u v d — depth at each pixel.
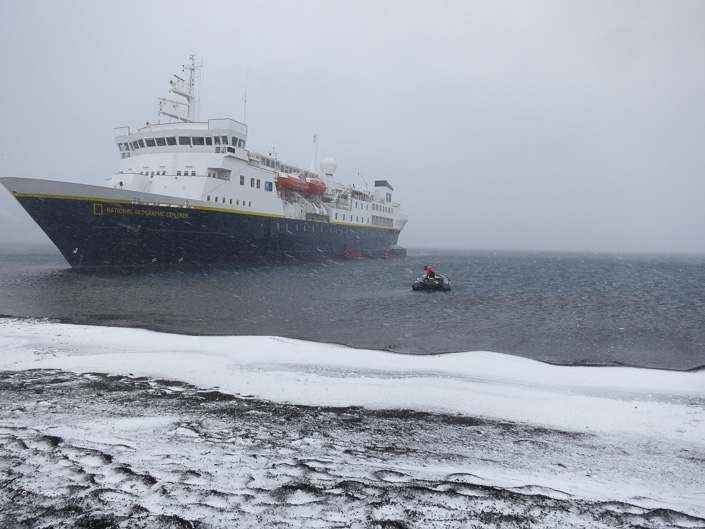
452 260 106.12
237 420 8.95
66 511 5.11
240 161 47.75
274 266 54.16
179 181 44.53
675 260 145.62
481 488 6.20
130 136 49.09
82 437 7.59
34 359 13.32
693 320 23.55
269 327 20.02
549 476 6.86
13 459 6.55
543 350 16.67
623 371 13.43
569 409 10.16
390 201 92.69
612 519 5.49
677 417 9.76
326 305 27.00
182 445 7.44
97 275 38.75
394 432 8.62
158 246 42.72
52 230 38.41
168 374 12.12
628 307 28.31
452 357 14.69
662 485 6.68
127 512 5.12
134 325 19.50
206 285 34.62
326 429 8.66
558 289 39.72
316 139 78.56
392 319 22.67
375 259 84.62
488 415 9.73
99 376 11.78
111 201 38.88
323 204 67.25
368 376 12.39
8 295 27.91
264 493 5.74
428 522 5.18
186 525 4.89
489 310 26.22
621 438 8.59
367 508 5.45
